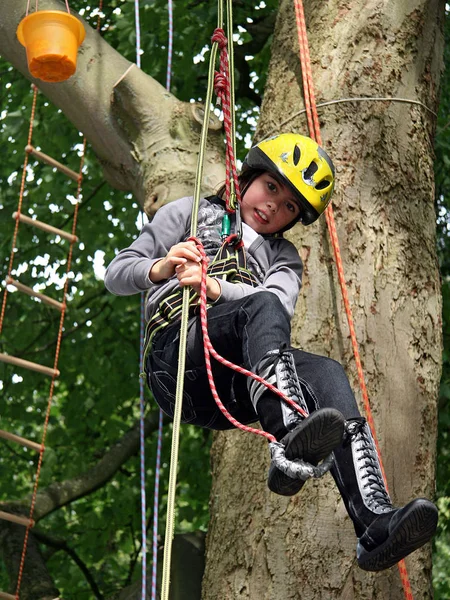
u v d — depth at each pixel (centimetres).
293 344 409
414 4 480
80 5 888
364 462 244
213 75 309
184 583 608
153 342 284
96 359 946
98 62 522
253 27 862
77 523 988
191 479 918
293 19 486
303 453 228
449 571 1170
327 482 391
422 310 427
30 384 942
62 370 954
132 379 935
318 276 417
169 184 490
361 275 419
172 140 505
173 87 864
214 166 498
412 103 462
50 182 912
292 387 245
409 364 415
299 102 454
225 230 299
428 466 410
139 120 510
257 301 265
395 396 406
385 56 464
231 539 397
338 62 460
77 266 959
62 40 369
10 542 759
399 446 402
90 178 933
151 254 299
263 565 385
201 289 260
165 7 827
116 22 839
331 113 447
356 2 475
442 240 875
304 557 381
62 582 914
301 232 426
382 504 238
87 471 859
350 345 408
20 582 714
